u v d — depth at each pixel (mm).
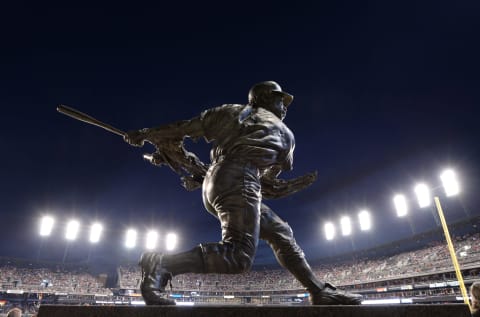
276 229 3742
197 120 3736
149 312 2465
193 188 4609
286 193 4652
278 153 3588
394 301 42875
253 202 3123
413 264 47938
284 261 3709
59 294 51219
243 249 2896
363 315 2389
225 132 3551
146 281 2697
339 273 61000
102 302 53094
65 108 3641
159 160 4402
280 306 2477
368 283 51719
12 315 7816
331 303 3525
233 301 62469
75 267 62844
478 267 36219
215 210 3375
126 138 3889
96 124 3801
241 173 3199
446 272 39969
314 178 4754
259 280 67625
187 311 2447
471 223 45406
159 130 3812
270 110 4039
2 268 54125
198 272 2846
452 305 2297
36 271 57031
